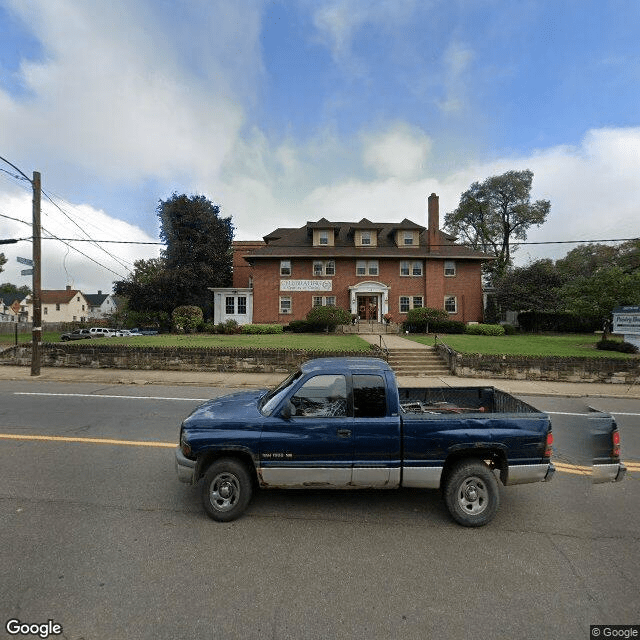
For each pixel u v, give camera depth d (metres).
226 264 43.06
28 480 5.27
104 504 4.61
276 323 33.03
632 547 3.84
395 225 34.81
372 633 2.71
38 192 14.77
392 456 4.30
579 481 5.43
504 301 31.91
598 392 12.47
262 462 4.30
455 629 2.76
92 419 8.52
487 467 4.28
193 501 4.72
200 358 16.06
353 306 32.56
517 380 14.54
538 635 2.71
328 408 4.45
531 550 3.77
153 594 3.09
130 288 38.94
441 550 3.76
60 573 3.32
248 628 2.75
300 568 3.45
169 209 41.12
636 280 20.34
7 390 12.03
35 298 14.70
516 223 47.44
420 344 20.17
